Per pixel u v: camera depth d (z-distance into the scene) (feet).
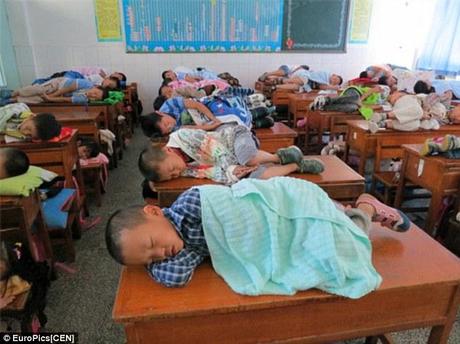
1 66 14.99
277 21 17.60
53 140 6.44
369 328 3.08
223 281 2.85
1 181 4.29
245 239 2.87
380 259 3.17
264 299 2.67
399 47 18.53
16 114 6.60
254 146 5.48
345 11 17.71
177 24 17.04
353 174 5.44
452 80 14.93
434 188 6.26
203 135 5.60
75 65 16.97
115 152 11.28
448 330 3.28
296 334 2.95
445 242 6.09
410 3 17.70
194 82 12.86
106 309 5.16
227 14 17.19
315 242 2.76
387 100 11.09
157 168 5.03
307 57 18.37
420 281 2.89
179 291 2.74
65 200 6.16
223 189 3.10
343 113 10.32
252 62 18.15
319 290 2.75
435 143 6.29
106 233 2.83
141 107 17.81
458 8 15.51
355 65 18.67
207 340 2.80
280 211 2.95
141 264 2.91
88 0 16.12
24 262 4.43
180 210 3.00
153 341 2.70
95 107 10.79
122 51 17.12
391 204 7.84
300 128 12.38
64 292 5.50
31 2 15.80
